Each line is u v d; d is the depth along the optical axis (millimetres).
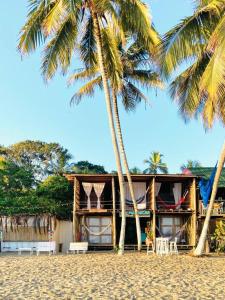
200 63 21188
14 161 59438
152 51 21203
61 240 34156
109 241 31844
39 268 18406
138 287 13289
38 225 32344
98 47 23172
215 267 18375
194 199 30781
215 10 18172
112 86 25156
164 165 53531
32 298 11539
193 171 34781
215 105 18734
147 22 21703
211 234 30359
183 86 22281
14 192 41688
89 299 11438
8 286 13594
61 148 60875
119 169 24688
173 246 27688
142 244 32344
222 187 31828
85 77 29453
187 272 16734
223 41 14273
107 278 15195
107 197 32969
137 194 31922
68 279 15031
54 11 20344
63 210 35281
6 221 32344
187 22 18344
